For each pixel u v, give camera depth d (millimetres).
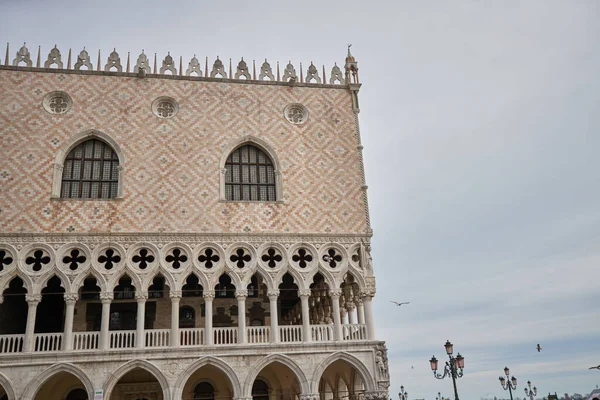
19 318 43750
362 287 41500
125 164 40656
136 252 38781
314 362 38844
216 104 43938
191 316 44156
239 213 41219
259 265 40188
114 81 42812
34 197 38562
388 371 39875
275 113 44875
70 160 40781
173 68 44250
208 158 42250
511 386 51781
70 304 36656
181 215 40219
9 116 40031
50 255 37469
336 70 47844
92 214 38875
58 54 42656
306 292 40281
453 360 39625
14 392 34250
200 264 39375
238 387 37156
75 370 35406
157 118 42438
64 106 41594
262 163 43938
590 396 33281
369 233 42938
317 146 44688
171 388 36156
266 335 39438
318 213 42688
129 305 43406
